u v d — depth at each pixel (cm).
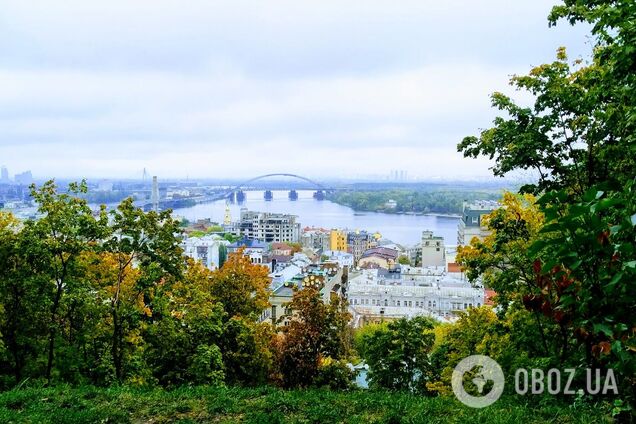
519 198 1939
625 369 591
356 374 3319
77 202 2277
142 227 2372
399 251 19525
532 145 1608
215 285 3553
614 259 564
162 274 2409
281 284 8019
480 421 1016
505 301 1970
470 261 1908
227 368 3075
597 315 594
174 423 1153
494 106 1706
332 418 1132
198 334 2805
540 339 1705
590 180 1584
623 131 1265
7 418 1149
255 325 3266
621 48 1013
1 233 2261
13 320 2269
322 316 3278
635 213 564
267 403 1230
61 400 1277
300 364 3244
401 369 3506
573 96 1545
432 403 1192
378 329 3850
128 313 2391
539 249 602
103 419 1162
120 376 2297
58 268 2241
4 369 2431
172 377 2639
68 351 2323
